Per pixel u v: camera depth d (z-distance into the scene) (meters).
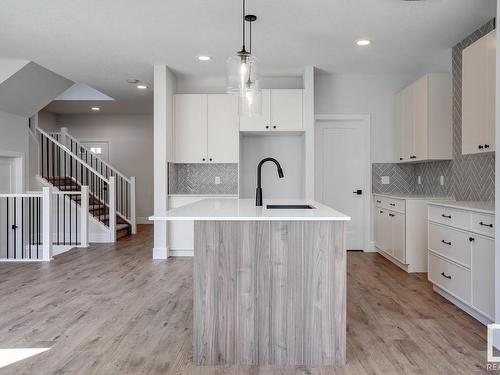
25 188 6.41
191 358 2.41
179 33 4.05
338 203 5.88
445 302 3.47
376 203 5.64
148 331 2.81
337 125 5.87
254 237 2.36
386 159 5.77
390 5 3.41
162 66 5.16
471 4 3.39
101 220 6.97
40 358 2.38
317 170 5.87
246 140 6.02
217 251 2.36
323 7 3.45
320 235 2.36
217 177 6.00
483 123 3.25
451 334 2.76
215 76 5.74
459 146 4.38
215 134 5.59
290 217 2.24
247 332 2.36
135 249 6.06
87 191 6.26
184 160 5.62
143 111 9.06
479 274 2.91
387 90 5.74
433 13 3.58
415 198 4.53
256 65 3.12
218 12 3.55
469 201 3.84
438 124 4.53
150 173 9.52
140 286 3.96
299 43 4.35
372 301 3.51
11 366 2.28
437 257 3.63
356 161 5.87
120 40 4.24
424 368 2.27
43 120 8.93
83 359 2.38
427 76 4.52
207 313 2.35
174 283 4.08
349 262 5.09
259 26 3.86
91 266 4.87
